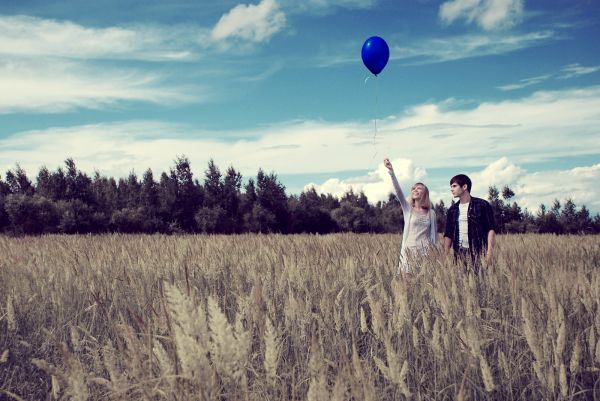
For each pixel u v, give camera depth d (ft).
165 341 7.52
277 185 204.44
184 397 5.32
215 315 5.24
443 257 15.05
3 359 9.70
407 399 7.75
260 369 8.13
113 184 200.13
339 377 5.52
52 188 172.76
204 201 190.80
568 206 202.49
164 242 34.99
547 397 8.04
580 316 11.01
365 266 17.78
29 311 14.16
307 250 22.11
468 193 20.17
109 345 7.07
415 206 21.07
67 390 6.11
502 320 10.85
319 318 10.36
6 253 27.53
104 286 15.43
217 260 19.71
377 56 26.35
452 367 9.06
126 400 6.19
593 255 23.04
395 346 10.00
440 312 11.39
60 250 27.71
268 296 10.91
